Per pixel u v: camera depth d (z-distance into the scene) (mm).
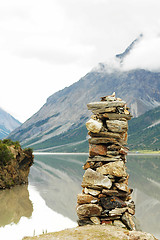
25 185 65125
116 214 11266
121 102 12344
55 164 152750
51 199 46688
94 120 12359
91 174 11898
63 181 74250
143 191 54625
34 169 116500
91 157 12297
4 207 39469
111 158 11984
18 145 72312
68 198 48000
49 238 9789
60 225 30078
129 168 112688
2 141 71875
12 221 31641
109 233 9945
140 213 36656
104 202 11508
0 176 57938
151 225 30547
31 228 28578
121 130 12281
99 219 11367
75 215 35281
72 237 9656
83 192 12172
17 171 65125
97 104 12477
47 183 69375
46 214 35438
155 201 44719
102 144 12312
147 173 91688
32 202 43688
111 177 11727
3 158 60062
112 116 12320
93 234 9883
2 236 25797
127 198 11961
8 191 55000
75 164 152375
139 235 9547
